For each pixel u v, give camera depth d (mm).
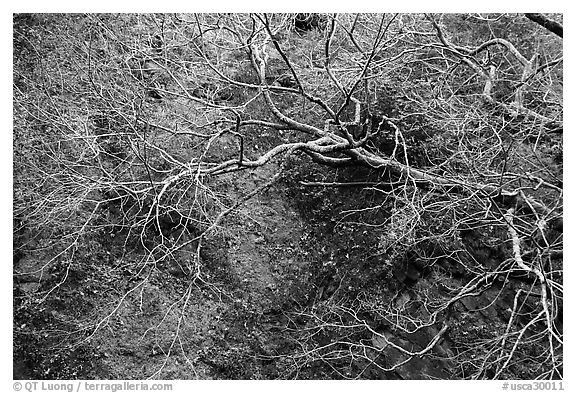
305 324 5941
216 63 6227
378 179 5941
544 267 5277
